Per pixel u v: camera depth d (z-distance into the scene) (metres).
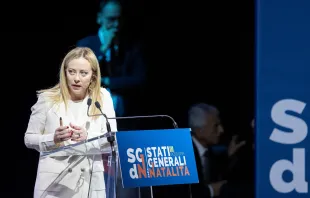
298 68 9.31
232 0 22.58
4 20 21.39
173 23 22.17
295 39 9.25
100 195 10.44
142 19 21.56
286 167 9.53
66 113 10.90
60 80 10.98
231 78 22.80
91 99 10.71
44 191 10.45
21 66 21.61
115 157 9.63
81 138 10.30
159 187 15.02
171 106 22.12
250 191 21.25
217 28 22.61
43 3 21.45
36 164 21.78
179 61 22.20
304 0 9.23
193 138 17.62
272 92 9.38
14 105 21.67
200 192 17.45
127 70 21.36
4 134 21.59
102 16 21.17
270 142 9.50
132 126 21.47
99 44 21.14
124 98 21.34
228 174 20.94
